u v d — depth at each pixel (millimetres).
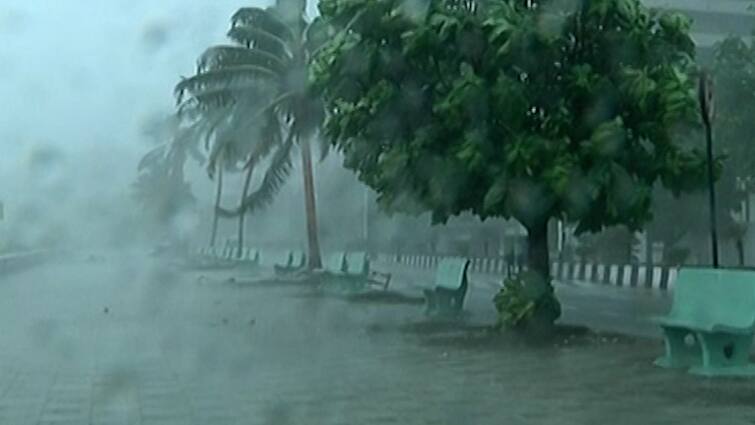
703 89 17750
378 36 17891
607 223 17844
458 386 14062
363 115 18234
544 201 17312
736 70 39562
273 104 40375
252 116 41188
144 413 12328
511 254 39906
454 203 18188
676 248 48906
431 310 24375
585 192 17062
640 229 19125
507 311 19234
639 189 17219
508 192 17219
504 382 14305
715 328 14102
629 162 17500
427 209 18625
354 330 21625
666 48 17922
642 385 13758
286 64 40656
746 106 39312
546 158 17016
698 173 17703
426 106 18141
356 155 19219
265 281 41344
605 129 16938
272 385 14320
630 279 45531
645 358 16281
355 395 13477
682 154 17625
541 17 17156
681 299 15461
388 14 17672
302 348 18625
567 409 12258
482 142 17266
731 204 42812
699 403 12383
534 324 19062
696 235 47438
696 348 15328
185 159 42062
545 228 19188
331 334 20953
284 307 28391
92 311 26938
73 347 18922
